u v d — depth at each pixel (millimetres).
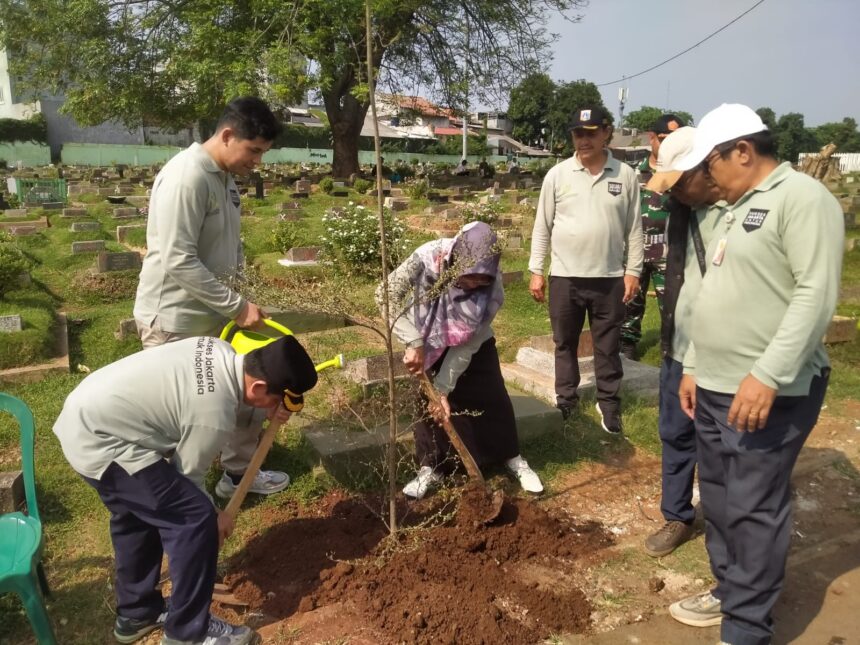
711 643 2676
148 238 3146
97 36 19453
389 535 3162
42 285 7750
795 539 3480
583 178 4160
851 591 3055
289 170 32969
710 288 2482
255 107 2965
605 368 4375
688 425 3143
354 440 3801
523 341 6203
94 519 3371
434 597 2756
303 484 3650
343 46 18047
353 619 2686
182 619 2428
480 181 28422
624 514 3648
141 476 2324
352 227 8398
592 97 61938
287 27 17812
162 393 2344
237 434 3385
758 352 2385
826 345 6363
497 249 3230
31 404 4637
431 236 11570
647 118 77188
